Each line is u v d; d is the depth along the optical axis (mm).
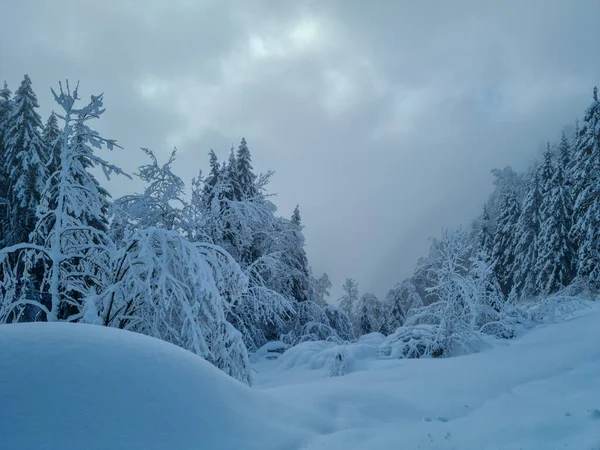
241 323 21453
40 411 3848
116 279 9891
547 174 32938
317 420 5914
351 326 27703
